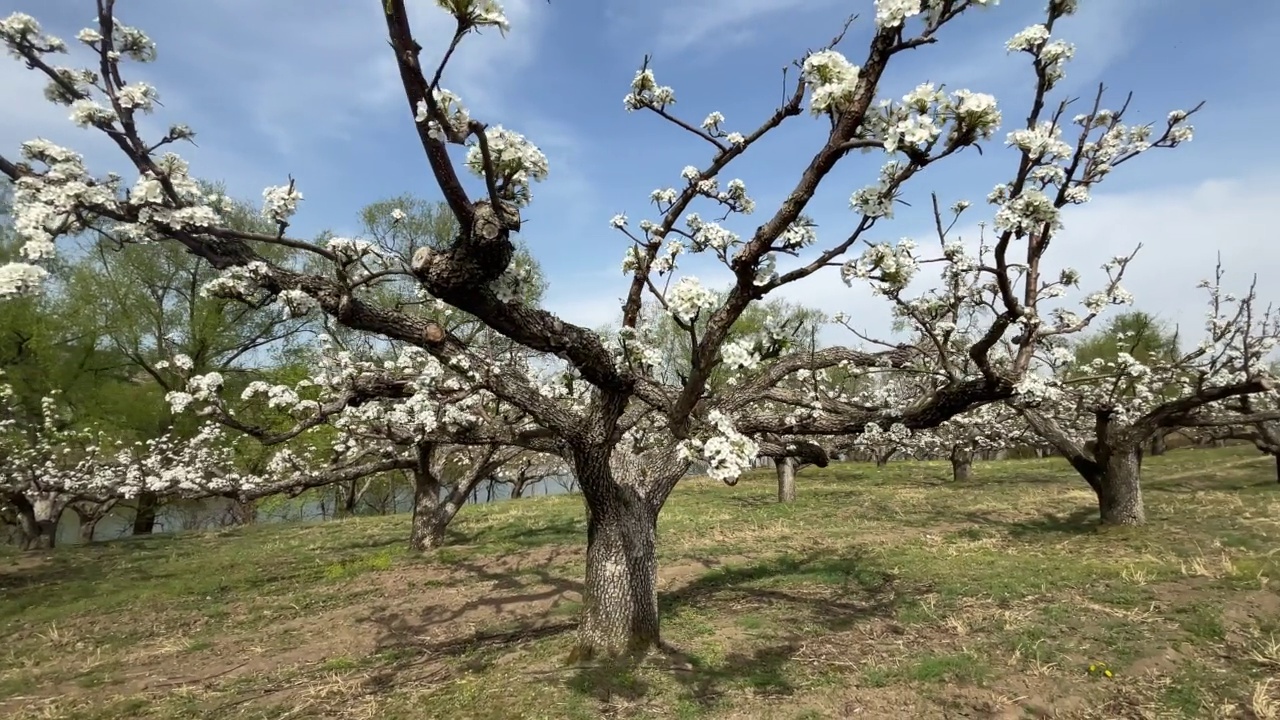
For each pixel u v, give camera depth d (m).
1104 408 9.80
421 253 3.63
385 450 11.12
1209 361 10.91
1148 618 5.71
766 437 7.32
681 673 5.01
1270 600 5.83
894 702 4.54
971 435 13.85
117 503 17.72
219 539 14.27
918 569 7.89
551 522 13.55
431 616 7.46
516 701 4.55
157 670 6.13
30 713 5.20
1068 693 4.59
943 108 2.95
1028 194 3.41
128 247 17.72
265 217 3.82
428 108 2.85
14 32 3.72
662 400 5.04
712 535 11.07
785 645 5.62
